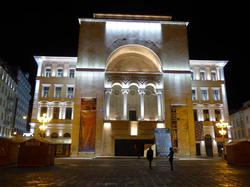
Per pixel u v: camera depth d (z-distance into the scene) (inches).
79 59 1748.3
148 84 1779.0
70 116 1788.9
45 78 1838.1
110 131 1647.4
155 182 490.3
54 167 840.9
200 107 1877.5
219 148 1801.2
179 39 1841.8
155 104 1804.9
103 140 1626.5
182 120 1665.8
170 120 1663.4
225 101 1893.5
